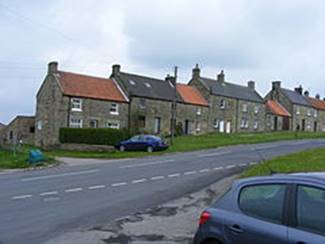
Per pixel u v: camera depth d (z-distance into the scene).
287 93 91.94
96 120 57.78
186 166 29.53
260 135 65.94
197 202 16.52
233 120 76.31
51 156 38.44
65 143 50.09
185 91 70.69
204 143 50.75
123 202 16.56
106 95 59.28
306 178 6.43
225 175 24.53
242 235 6.72
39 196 17.95
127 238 11.17
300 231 6.11
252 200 6.93
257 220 6.66
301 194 6.35
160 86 67.00
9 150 44.78
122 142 45.75
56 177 24.50
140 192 19.03
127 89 61.53
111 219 13.48
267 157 34.62
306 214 6.18
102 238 11.12
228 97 75.50
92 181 22.62
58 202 16.53
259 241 6.47
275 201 6.59
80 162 35.09
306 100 96.44
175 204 16.14
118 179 23.38
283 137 61.88
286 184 6.58
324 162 22.73
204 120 71.06
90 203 16.33
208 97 72.38
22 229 12.04
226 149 44.44
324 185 6.17
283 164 22.84
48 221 13.12
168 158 35.88
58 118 55.38
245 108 78.75
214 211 7.30
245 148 45.47
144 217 13.81
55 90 56.12
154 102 63.62
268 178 6.89
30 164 32.94
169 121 65.56
